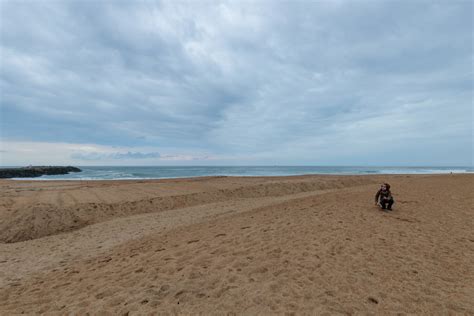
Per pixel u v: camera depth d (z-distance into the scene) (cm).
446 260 455
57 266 576
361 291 351
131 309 321
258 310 307
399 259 459
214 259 470
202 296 343
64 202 1271
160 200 1364
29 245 752
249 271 414
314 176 3003
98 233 870
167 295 350
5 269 565
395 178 2548
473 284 370
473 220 728
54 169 5316
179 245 588
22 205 1200
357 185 2205
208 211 1175
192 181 2406
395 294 344
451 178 2414
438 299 331
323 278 387
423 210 861
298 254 479
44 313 341
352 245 524
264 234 610
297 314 298
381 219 736
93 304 348
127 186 1950
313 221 713
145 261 504
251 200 1481
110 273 470
